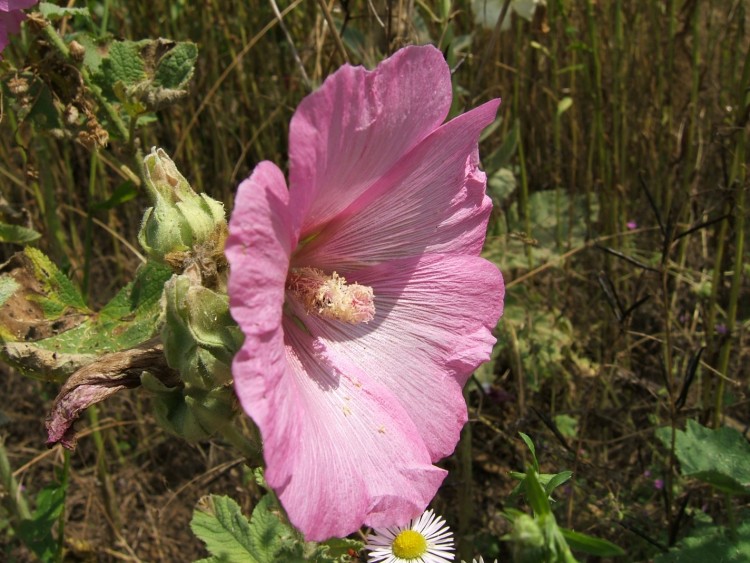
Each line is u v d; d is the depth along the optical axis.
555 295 0.29
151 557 0.26
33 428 0.30
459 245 0.15
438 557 0.15
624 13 0.32
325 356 0.14
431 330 0.15
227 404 0.13
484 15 0.24
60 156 0.32
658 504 0.24
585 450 0.25
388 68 0.12
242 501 0.25
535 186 0.33
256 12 0.31
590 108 0.32
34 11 0.18
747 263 0.29
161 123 0.32
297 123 0.11
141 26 0.31
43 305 0.17
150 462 0.28
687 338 0.27
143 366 0.14
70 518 0.28
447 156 0.14
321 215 0.13
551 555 0.10
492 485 0.25
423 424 0.14
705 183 0.31
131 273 0.30
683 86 0.33
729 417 0.27
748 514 0.20
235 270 0.10
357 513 0.12
